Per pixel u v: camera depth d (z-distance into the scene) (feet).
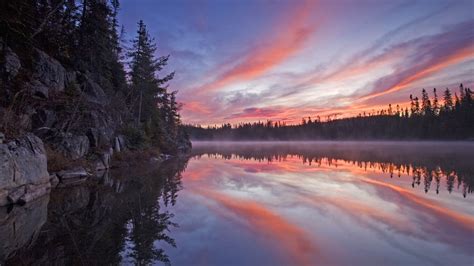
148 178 52.75
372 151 149.28
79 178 50.01
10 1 42.57
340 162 87.76
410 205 30.66
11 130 34.42
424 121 277.85
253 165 80.74
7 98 42.68
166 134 135.54
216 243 19.67
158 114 129.90
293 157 113.60
